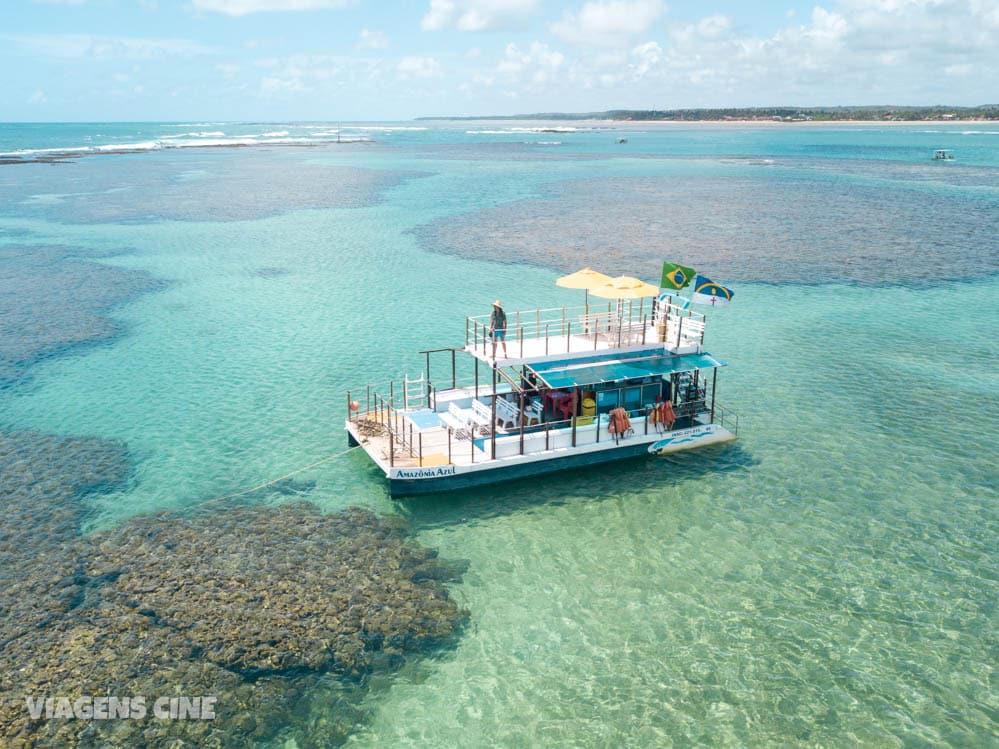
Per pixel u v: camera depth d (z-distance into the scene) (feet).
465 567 85.66
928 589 80.59
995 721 63.26
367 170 570.46
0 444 117.08
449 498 100.63
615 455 109.19
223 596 78.79
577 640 73.77
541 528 93.66
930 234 283.18
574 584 82.53
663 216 332.60
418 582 82.53
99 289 215.10
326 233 299.58
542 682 68.49
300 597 79.00
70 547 88.33
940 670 69.00
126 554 86.74
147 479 105.91
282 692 66.33
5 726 61.41
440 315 185.47
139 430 122.21
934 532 91.35
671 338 116.57
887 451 112.88
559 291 207.41
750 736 62.28
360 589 80.79
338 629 74.28
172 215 347.36
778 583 82.12
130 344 166.30
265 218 338.13
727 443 116.06
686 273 113.50
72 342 167.94
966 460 109.60
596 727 63.52
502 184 467.52
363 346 163.12
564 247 266.16
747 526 93.50
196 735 61.52
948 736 61.87
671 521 94.89
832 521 94.22
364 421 114.11
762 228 299.99
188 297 205.67
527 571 84.94
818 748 61.11
